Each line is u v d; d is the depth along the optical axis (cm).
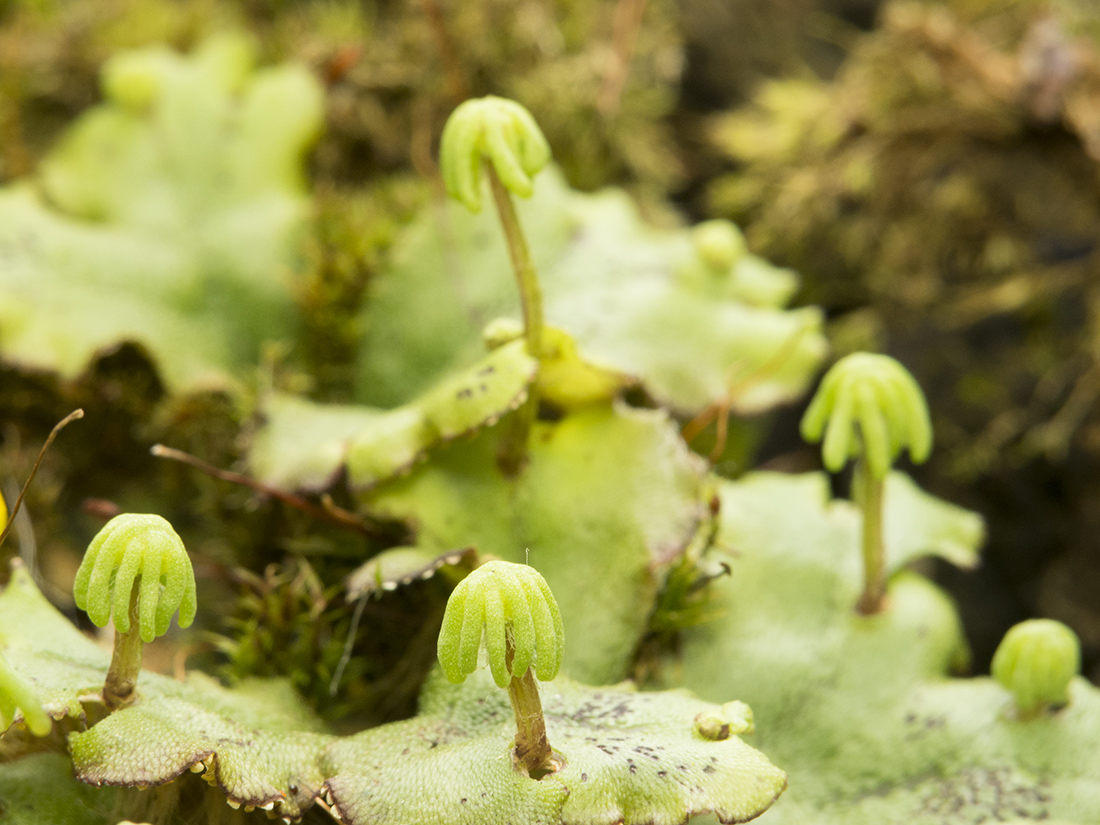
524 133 14
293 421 16
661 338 16
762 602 15
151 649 16
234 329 17
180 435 17
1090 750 15
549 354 15
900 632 15
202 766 13
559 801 13
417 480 15
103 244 17
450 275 17
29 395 17
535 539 15
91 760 13
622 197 18
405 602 15
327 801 14
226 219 17
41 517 17
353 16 18
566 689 14
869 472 15
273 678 15
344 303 17
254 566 16
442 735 14
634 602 15
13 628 14
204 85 18
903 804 15
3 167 18
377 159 18
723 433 16
